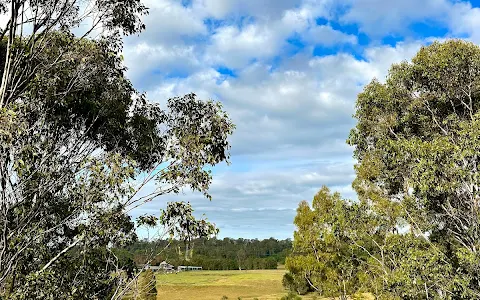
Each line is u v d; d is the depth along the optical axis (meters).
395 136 20.16
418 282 15.00
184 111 8.74
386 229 18.34
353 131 21.92
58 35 9.70
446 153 14.60
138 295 8.23
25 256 8.09
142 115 11.23
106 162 7.82
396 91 20.20
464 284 13.82
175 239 8.01
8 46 8.77
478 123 14.14
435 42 18.86
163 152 9.13
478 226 15.00
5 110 7.27
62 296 7.83
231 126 8.72
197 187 8.20
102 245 8.15
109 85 10.74
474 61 17.48
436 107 19.91
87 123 10.45
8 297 7.21
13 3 8.82
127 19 10.23
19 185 7.89
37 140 8.83
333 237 19.70
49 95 9.21
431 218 17.28
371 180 19.91
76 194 8.04
